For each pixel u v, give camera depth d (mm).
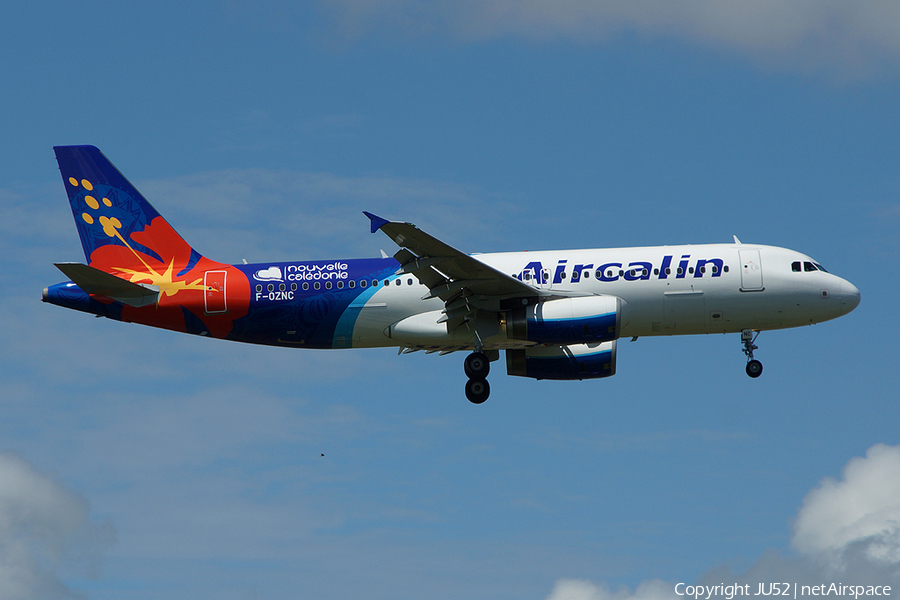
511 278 120125
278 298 129250
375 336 129750
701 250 127250
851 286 126688
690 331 127562
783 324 127312
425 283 121875
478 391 129875
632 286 125250
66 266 123438
